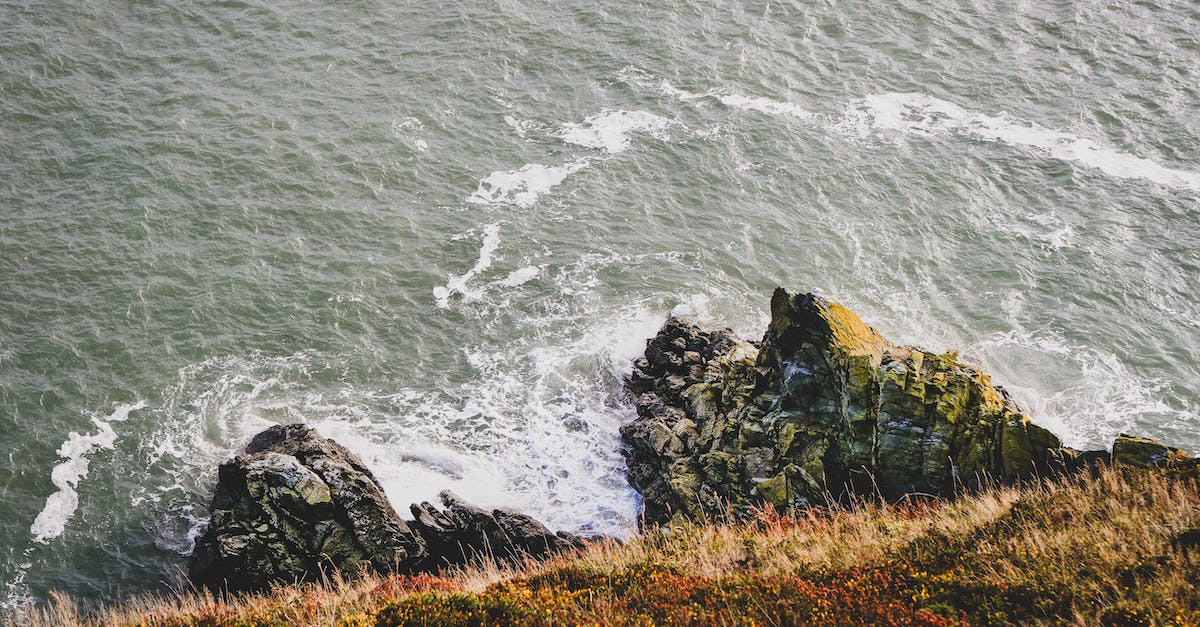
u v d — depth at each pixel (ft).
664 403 172.76
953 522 85.46
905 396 130.41
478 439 173.99
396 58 269.23
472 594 74.95
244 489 143.43
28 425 168.14
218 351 185.88
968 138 259.39
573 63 275.39
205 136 234.79
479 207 226.58
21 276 195.62
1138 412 185.26
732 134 254.27
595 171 239.71
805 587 71.41
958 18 305.53
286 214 218.59
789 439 142.41
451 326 197.06
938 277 216.95
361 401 179.83
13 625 135.44
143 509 157.28
